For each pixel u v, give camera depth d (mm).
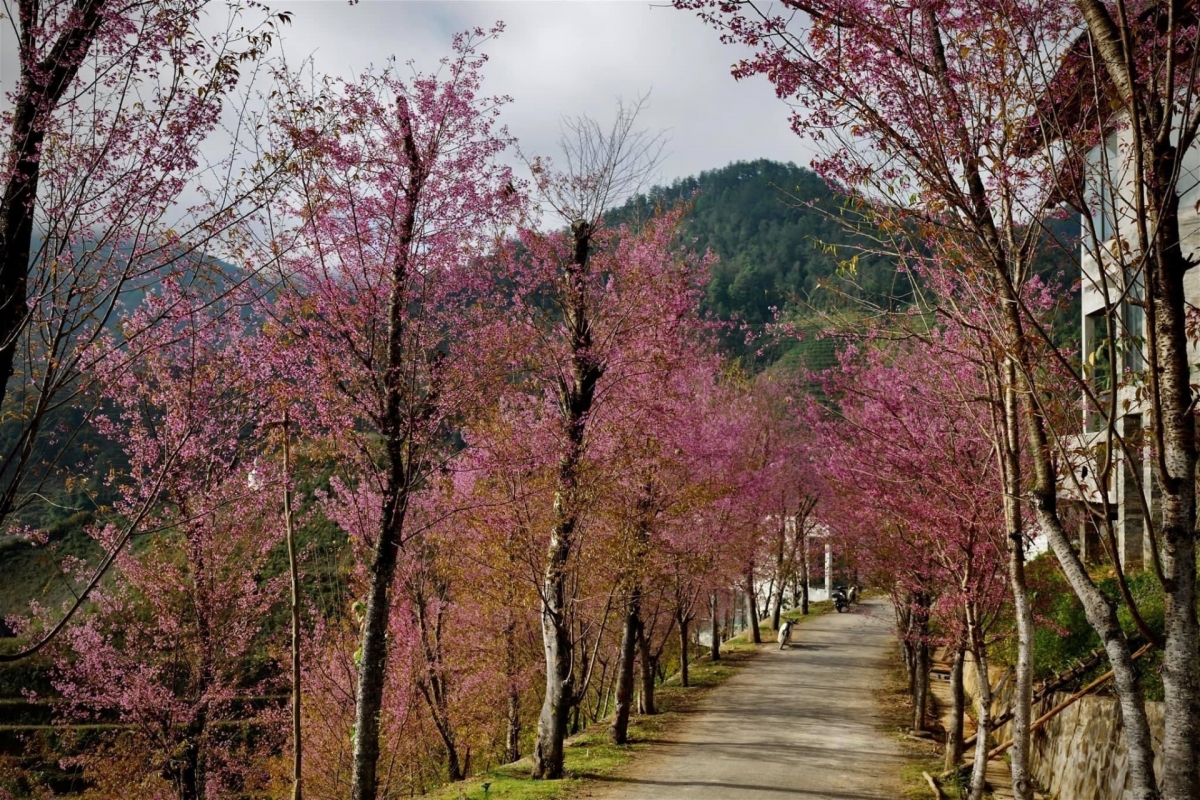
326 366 10531
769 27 5746
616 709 18844
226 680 18188
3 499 5449
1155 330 4500
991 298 6098
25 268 5598
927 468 12102
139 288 6086
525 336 14086
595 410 16141
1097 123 5805
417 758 20938
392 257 10906
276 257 8570
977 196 5902
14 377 6055
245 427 15148
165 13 5855
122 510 14383
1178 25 5000
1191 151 11148
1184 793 4148
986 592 11570
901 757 16828
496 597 17266
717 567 23141
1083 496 5168
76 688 16625
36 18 5703
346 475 12508
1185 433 4426
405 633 19141
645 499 17109
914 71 5680
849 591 51125
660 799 13469
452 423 11758
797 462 33625
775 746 18031
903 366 12594
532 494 14969
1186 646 4277
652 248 17406
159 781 16453
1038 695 13930
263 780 19391
